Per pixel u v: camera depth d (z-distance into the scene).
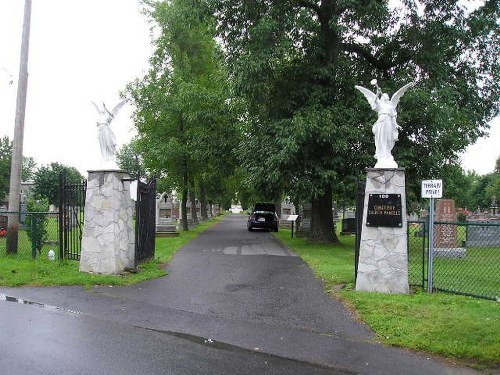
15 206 14.31
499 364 5.68
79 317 7.48
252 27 17.42
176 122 27.94
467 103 19.80
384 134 9.83
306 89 18.58
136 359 5.67
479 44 19.55
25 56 14.62
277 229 31.09
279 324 7.30
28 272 10.89
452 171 20.56
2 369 5.24
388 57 19.89
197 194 47.78
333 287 10.13
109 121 11.67
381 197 9.62
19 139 14.49
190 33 27.77
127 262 11.96
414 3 18.31
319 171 17.69
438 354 6.04
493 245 19.25
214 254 16.30
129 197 12.23
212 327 7.09
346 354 6.00
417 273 12.72
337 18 17.53
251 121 20.64
